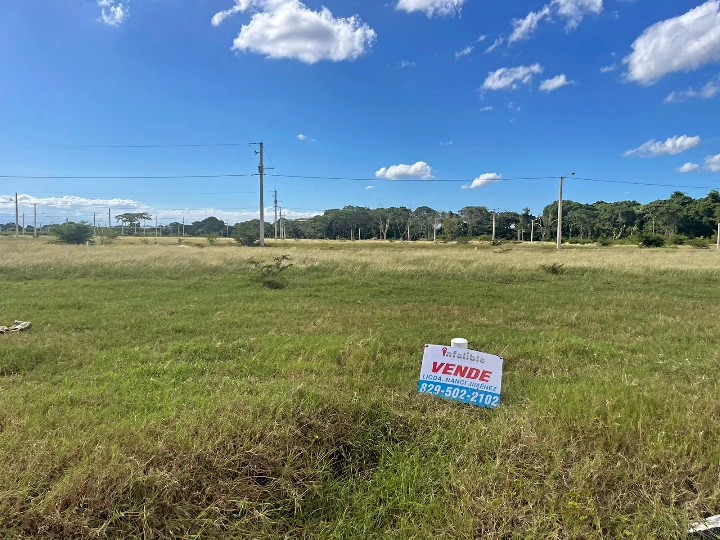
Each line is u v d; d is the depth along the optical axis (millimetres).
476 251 26109
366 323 7770
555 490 2537
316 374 4480
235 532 2283
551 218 94625
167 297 11117
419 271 16391
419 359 5352
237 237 54781
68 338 6527
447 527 2359
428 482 2721
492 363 3705
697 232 77188
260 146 36344
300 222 114188
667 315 8867
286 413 3031
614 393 3570
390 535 2355
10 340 6309
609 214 89312
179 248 25359
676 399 3531
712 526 2307
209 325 7555
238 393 3568
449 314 8789
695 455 2848
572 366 5195
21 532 2094
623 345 6238
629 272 16312
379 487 2689
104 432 2887
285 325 7617
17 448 2666
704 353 5727
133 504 2256
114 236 58500
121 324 7625
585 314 8852
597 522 2312
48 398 3789
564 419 3121
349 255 20531
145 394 3887
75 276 15727
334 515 2508
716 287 13688
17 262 17359
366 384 4184
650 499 2508
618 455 2768
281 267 16609
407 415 3459
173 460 2525
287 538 2312
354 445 3033
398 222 112875
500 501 2461
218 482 2459
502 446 2949
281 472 2600
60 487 2248
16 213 70938
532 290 12938
